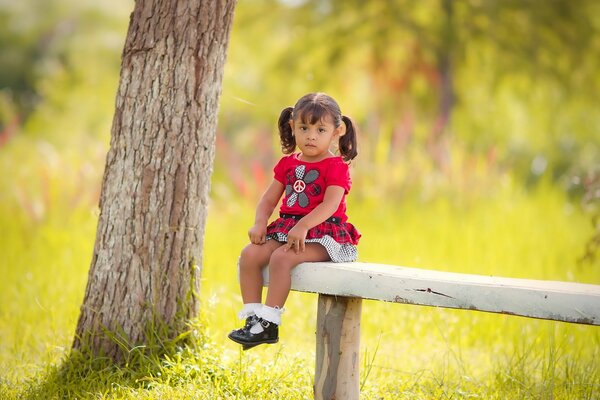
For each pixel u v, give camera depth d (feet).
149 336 16.75
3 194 42.98
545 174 47.21
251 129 64.08
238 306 22.82
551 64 57.57
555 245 33.45
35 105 78.48
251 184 47.98
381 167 46.91
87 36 87.40
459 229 36.65
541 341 21.12
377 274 13.51
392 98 63.21
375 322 23.30
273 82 61.11
